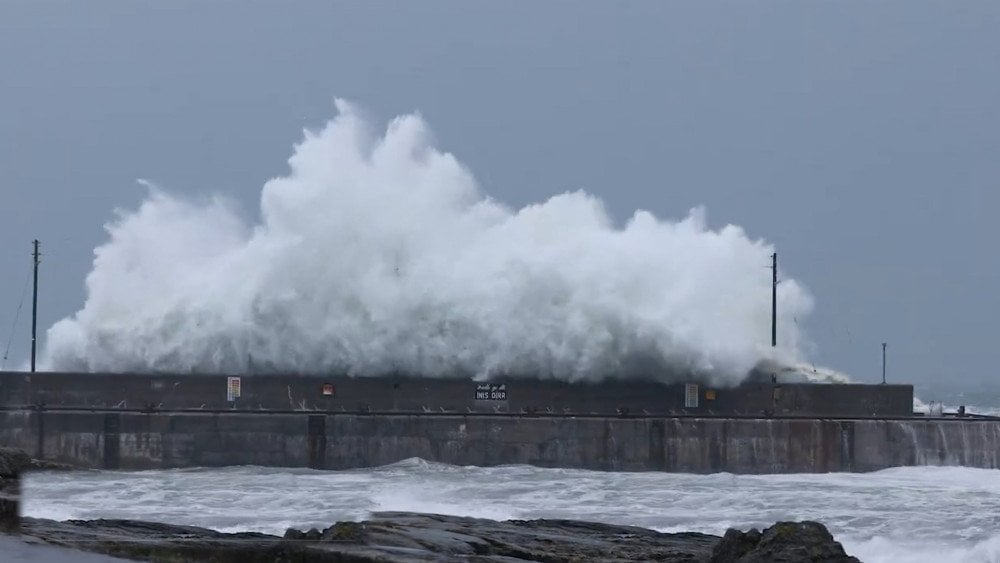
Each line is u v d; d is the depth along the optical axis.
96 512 156.00
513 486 183.62
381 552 99.31
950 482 195.12
